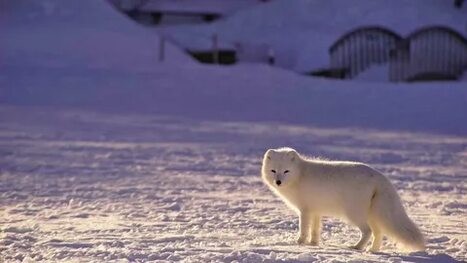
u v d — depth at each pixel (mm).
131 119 26078
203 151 18906
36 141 20312
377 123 26594
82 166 16328
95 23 41406
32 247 8273
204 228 9906
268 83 34625
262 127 24609
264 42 42469
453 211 11773
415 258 7637
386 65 40781
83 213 11133
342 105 30516
